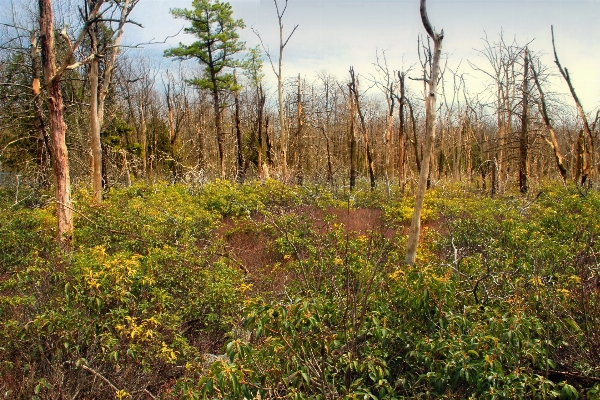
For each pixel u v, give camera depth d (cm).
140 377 448
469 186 2175
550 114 1770
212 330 557
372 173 2078
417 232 680
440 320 382
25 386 406
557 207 1072
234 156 3062
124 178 2178
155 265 581
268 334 376
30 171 1521
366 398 326
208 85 2523
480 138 2758
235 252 942
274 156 2581
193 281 597
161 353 451
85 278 472
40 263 593
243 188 1611
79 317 452
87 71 1650
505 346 349
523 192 1781
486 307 407
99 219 923
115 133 2339
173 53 2477
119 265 506
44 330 455
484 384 339
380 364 360
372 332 390
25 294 537
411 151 3039
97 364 443
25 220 880
